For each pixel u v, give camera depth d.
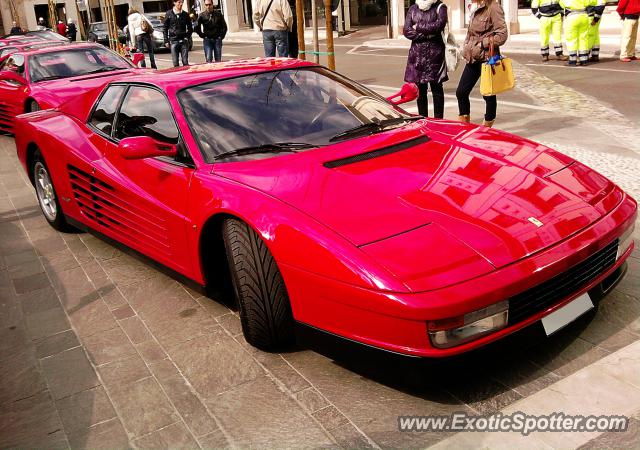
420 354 2.56
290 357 3.29
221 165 3.53
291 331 3.21
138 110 4.28
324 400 2.91
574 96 9.46
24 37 18.61
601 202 3.09
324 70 4.35
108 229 4.61
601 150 6.45
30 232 5.73
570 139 6.98
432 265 2.60
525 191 3.04
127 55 20.08
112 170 4.36
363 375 3.04
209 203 3.36
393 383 2.73
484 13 7.04
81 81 9.19
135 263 4.80
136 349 3.55
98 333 3.78
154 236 4.01
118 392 3.15
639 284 3.67
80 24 29.33
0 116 10.20
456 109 9.17
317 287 2.79
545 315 2.76
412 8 7.55
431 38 7.46
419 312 2.49
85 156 4.67
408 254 2.65
